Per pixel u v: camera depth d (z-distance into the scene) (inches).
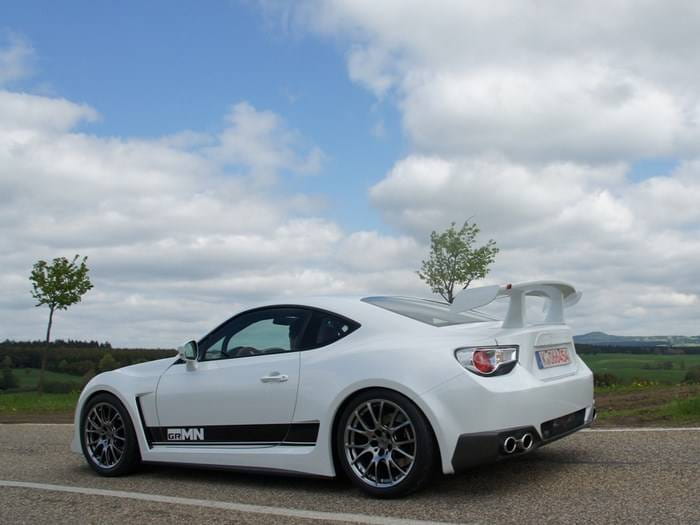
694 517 154.1
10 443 340.8
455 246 673.6
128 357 1689.2
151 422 233.0
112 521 173.6
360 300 211.3
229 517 172.1
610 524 151.6
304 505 180.5
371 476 185.5
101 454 242.7
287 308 217.8
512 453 174.6
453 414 174.1
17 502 198.7
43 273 964.6
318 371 197.6
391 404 181.0
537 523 154.6
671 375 762.2
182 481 222.4
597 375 676.7
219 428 216.7
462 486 191.3
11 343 1888.5
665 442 241.3
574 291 217.2
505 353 181.9
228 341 225.6
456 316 211.9
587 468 207.0
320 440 194.1
